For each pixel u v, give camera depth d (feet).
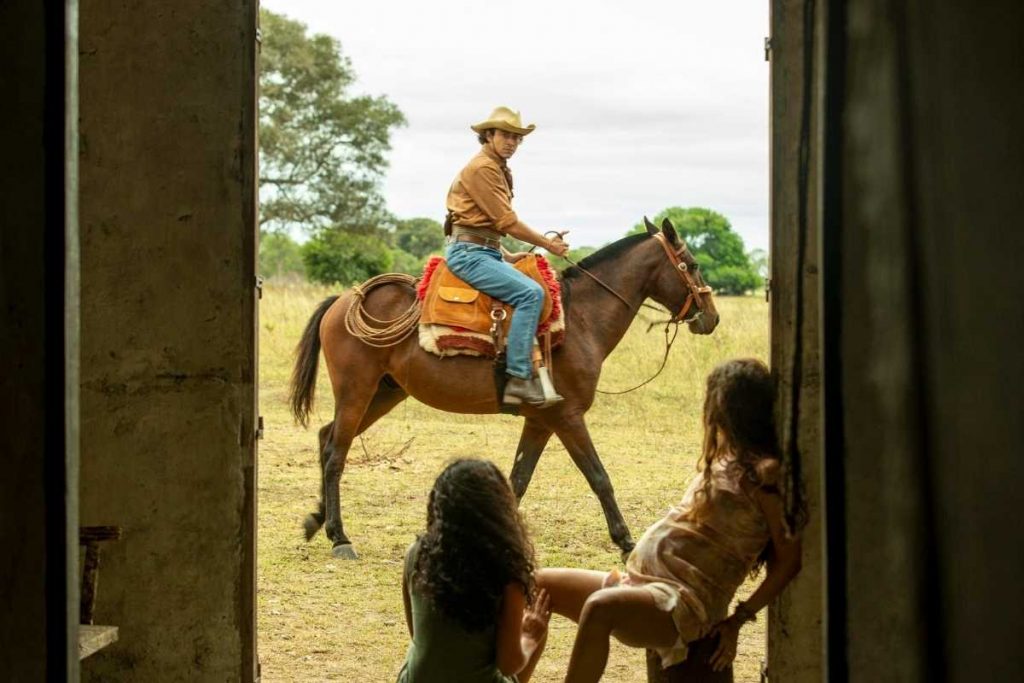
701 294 22.50
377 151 133.69
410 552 10.57
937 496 6.64
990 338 6.59
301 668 15.61
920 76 6.64
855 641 6.77
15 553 7.29
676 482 27.73
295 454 31.55
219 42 11.89
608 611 10.23
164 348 12.01
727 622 10.42
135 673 12.10
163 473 12.06
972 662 6.61
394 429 34.78
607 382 42.42
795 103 11.53
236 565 12.05
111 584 12.05
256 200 12.05
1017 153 6.54
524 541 10.30
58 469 7.26
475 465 10.39
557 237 20.99
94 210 11.96
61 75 7.22
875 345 6.70
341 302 22.68
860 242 6.72
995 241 6.57
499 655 10.23
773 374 11.55
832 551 6.78
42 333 7.26
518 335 20.58
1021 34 6.53
